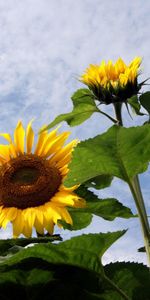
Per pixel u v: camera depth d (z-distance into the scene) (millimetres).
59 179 1331
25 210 1295
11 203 1322
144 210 1098
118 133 926
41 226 1247
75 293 936
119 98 1395
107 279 926
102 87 1399
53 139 1383
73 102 1435
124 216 1096
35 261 905
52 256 888
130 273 944
